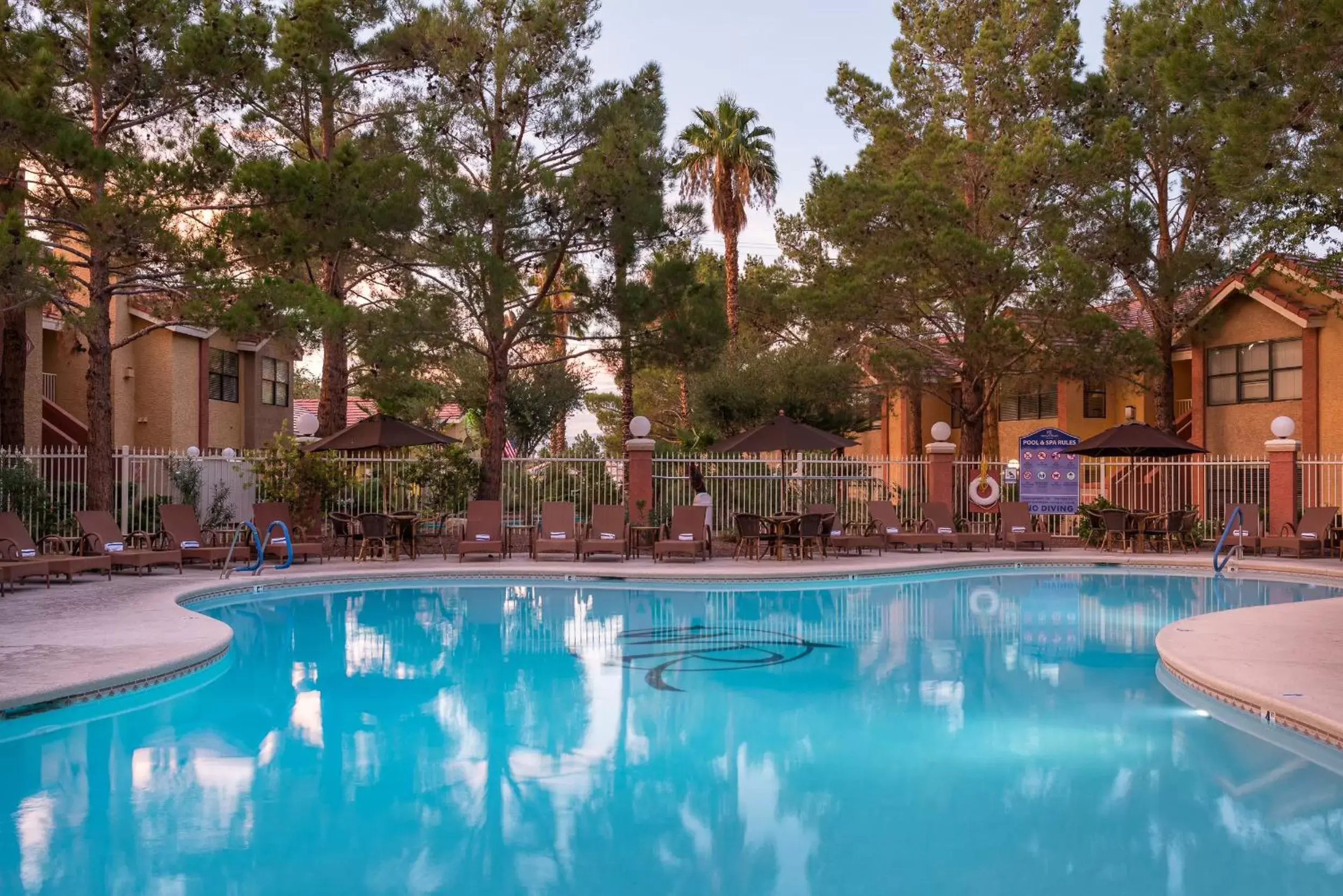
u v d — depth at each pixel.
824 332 25.38
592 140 19.53
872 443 36.94
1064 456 21.33
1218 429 25.41
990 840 4.99
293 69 18.81
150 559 14.68
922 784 5.89
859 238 22.08
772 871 4.59
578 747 6.64
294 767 6.19
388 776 6.01
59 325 23.19
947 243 20.33
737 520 18.31
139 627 9.84
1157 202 23.41
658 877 4.54
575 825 5.21
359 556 18.05
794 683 8.66
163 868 4.61
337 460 18.73
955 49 25.75
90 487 15.95
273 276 17.69
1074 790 5.76
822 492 22.31
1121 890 4.39
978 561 18.09
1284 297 23.19
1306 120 13.34
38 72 13.68
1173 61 13.98
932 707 7.78
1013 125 23.69
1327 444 22.53
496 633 11.25
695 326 19.16
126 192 14.50
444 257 17.59
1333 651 8.70
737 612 13.05
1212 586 16.11
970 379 22.97
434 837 5.03
